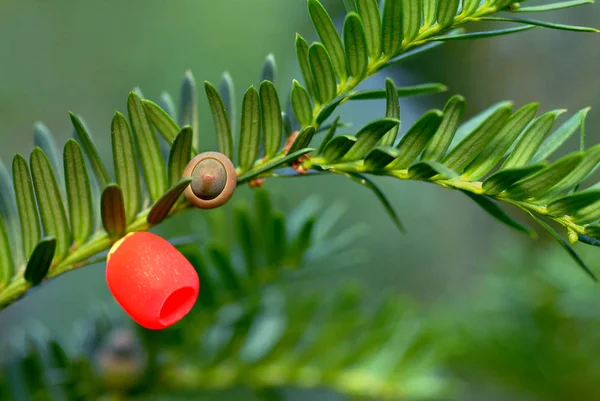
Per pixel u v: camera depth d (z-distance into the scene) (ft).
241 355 1.06
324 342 1.08
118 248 0.83
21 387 0.98
